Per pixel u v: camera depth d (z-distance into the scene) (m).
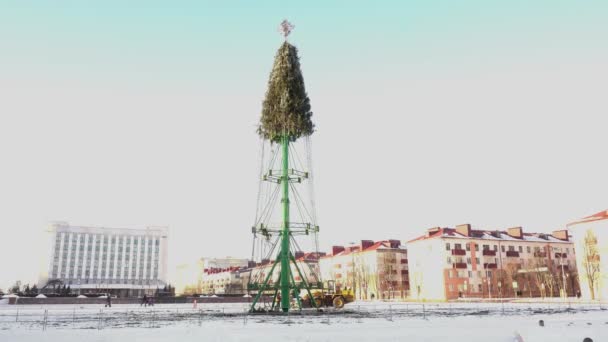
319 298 49.06
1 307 60.19
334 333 21.98
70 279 157.38
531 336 21.61
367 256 118.50
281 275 38.28
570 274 103.56
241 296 81.19
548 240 108.50
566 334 22.19
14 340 19.80
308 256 103.81
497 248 101.62
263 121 41.72
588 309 46.00
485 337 20.78
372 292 113.44
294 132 40.81
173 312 44.38
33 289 114.50
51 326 27.48
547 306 54.12
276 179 40.00
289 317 34.12
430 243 99.50
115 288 156.00
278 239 38.97
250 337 20.41
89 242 162.62
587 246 77.75
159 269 168.50
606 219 75.88
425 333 22.08
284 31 44.31
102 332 22.86
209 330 23.30
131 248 167.25
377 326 25.83
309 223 39.44
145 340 19.73
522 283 97.62
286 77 41.94
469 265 97.50
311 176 40.62
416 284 101.75
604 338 20.83
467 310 45.72
